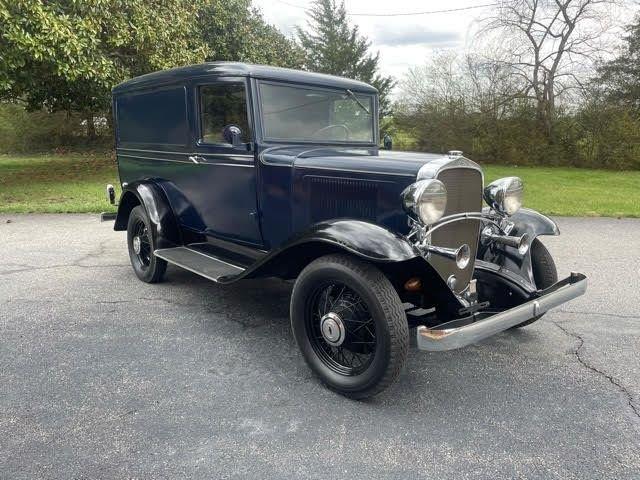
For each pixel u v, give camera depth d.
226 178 4.08
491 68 19.83
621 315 4.22
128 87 5.18
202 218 4.47
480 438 2.57
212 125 4.13
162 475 2.26
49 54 9.59
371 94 4.53
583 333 3.87
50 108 15.27
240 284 5.03
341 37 33.41
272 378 3.16
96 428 2.59
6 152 22.03
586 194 11.64
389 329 2.68
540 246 3.80
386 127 21.77
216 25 15.79
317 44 33.38
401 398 2.95
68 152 22.19
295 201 3.62
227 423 2.66
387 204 3.13
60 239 6.86
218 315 4.20
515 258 3.58
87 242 6.70
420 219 2.85
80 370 3.20
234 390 3.00
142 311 4.25
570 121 19.39
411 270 3.06
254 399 2.91
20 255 6.01
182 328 3.91
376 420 2.72
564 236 7.31
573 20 18.80
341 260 2.85
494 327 2.76
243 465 2.34
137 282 5.04
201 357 3.42
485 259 3.67
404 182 3.04
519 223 3.71
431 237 3.01
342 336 2.90
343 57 32.69
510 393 3.01
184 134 4.42
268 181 3.77
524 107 19.73
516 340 3.75
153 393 2.94
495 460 2.39
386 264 2.95
